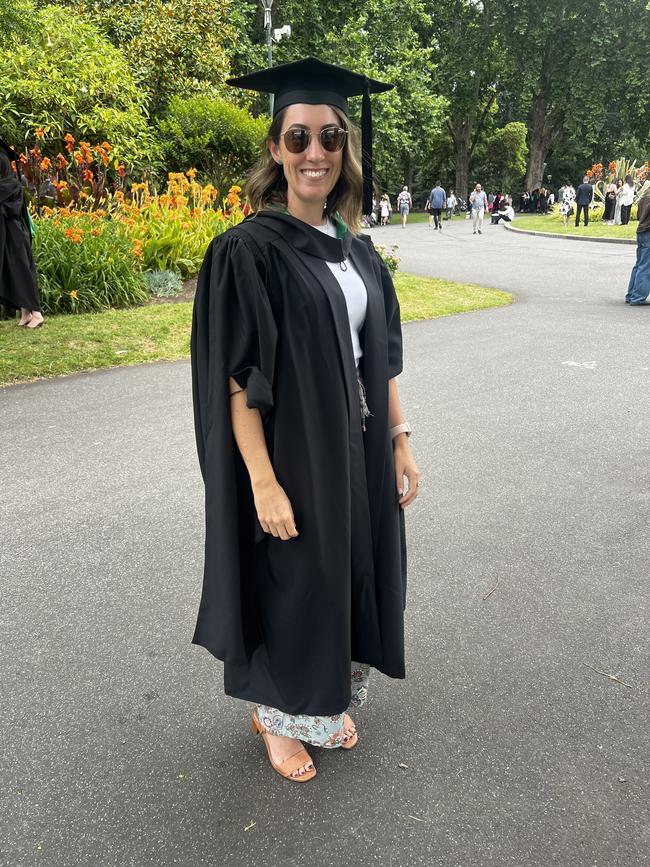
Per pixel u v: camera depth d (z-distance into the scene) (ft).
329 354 5.53
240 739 7.38
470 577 10.30
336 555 5.81
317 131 5.55
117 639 8.89
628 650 8.73
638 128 122.72
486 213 126.21
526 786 6.74
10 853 6.06
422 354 23.11
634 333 25.89
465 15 121.49
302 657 6.10
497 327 27.22
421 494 12.96
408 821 6.38
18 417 16.69
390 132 86.48
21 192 22.49
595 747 7.22
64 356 21.02
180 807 6.54
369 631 6.39
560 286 37.70
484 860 5.99
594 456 14.67
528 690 8.05
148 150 39.75
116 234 28.81
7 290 22.65
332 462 5.64
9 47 37.47
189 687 8.11
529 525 11.79
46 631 9.02
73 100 36.68
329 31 87.81
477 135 141.49
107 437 15.43
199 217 32.78
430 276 41.19
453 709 7.78
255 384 5.34
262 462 5.56
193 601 9.66
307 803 6.57
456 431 16.08
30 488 12.96
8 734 7.38
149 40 45.93
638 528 11.68
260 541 5.93
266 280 5.41
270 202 6.04
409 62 93.15
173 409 17.17
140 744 7.29
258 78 5.63
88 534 11.35
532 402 18.17
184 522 11.74
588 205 75.46
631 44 111.45
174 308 26.58
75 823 6.36
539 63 122.31
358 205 6.17
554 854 6.04
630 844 6.13
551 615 9.41
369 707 7.83
